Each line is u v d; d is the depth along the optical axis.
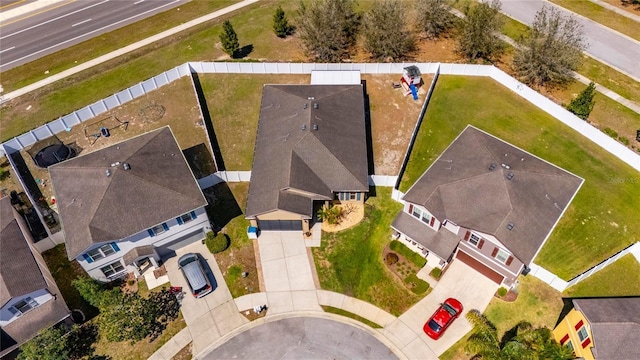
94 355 33.84
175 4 64.94
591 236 38.34
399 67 52.38
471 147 39.16
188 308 36.09
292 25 60.19
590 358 29.11
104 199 35.59
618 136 45.12
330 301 36.19
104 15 63.22
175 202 36.56
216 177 43.00
